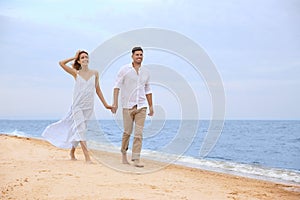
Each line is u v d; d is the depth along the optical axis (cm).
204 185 629
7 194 495
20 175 623
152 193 524
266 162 1230
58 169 688
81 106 784
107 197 487
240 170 908
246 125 5247
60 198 477
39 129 3759
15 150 988
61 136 816
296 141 2236
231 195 560
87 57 773
